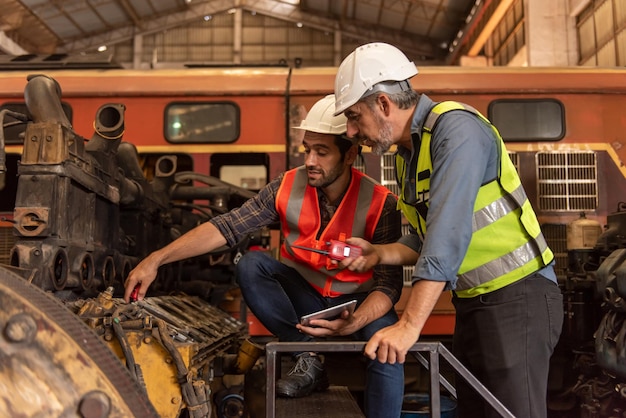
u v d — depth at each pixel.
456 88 4.20
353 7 18.66
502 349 1.78
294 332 2.37
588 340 3.35
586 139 4.21
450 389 2.13
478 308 1.83
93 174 2.21
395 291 2.05
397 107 1.77
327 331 1.70
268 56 20.66
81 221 2.11
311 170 2.20
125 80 4.32
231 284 3.69
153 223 3.08
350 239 1.87
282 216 2.29
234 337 2.87
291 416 2.01
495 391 1.80
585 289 3.38
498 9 13.36
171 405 1.75
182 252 2.15
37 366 1.05
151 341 1.77
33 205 1.88
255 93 4.27
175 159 3.37
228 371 2.55
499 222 1.79
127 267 2.58
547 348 1.80
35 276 1.80
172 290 3.22
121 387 1.12
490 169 1.77
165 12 20.22
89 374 1.08
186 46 20.64
